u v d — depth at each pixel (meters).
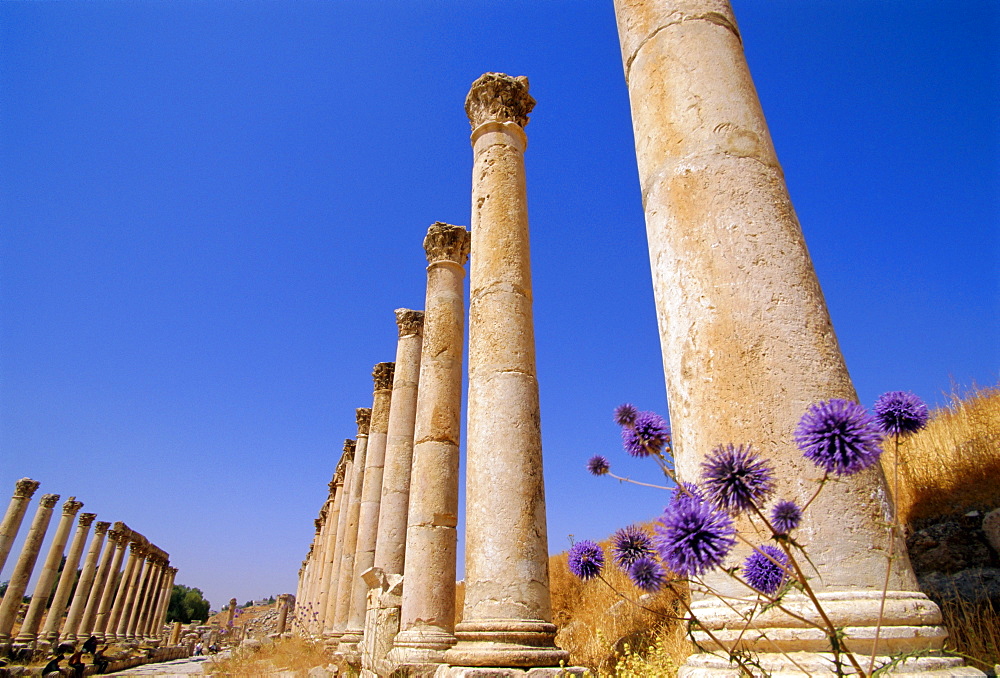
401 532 16.31
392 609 11.94
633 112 5.32
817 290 4.08
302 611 44.31
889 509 3.44
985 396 10.84
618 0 5.88
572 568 3.40
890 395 3.02
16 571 37.09
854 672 2.80
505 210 10.20
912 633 3.04
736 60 4.95
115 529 49.84
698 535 2.34
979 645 5.28
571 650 12.46
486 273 9.78
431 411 12.70
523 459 8.47
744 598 3.29
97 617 47.03
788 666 3.06
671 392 4.19
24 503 37.84
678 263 4.34
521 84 11.37
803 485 3.40
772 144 4.71
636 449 3.61
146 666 35.91
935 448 9.31
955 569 7.08
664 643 8.09
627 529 3.26
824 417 2.59
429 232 14.77
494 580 7.86
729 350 3.86
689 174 4.50
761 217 4.21
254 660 23.48
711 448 3.71
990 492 7.54
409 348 18.39
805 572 3.23
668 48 5.06
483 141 10.92
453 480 12.15
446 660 7.85
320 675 17.09
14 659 34.28
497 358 9.10
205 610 105.38
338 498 34.12
